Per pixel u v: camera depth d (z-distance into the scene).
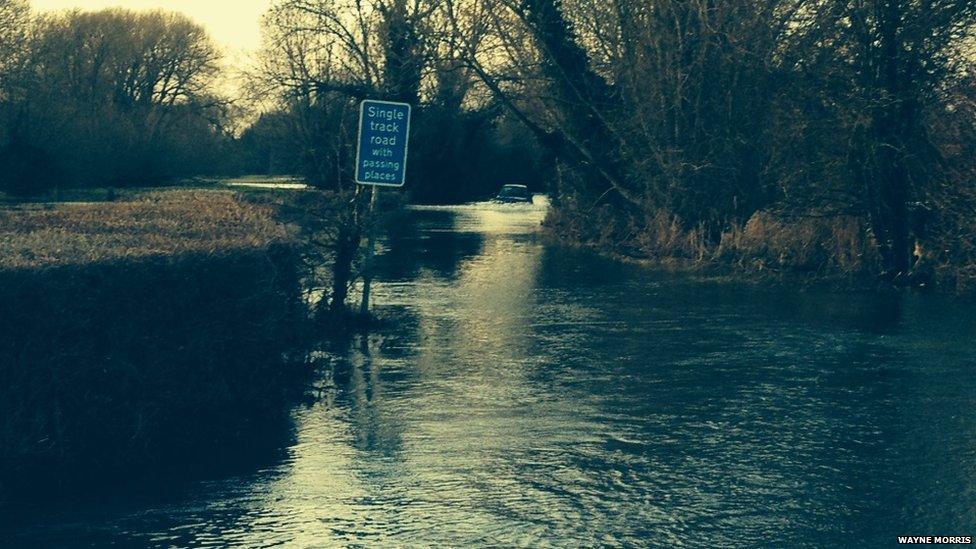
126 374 8.65
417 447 9.39
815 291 21.89
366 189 16.98
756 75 27.19
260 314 10.32
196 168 64.81
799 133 24.02
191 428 9.43
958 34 22.80
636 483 8.19
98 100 65.38
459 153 62.62
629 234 33.75
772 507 7.56
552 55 32.91
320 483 8.24
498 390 12.00
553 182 41.22
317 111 23.75
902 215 23.34
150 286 8.85
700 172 28.61
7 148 47.03
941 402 11.24
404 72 25.27
